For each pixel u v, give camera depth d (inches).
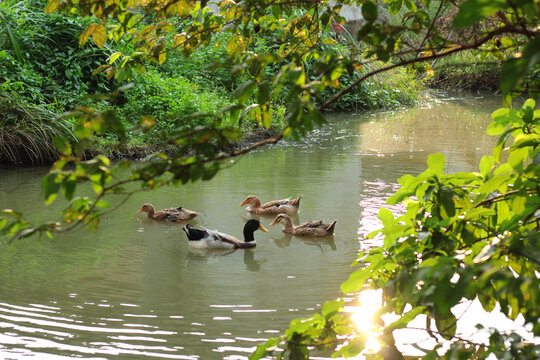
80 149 96.0
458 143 679.1
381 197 466.3
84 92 670.5
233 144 649.6
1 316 265.1
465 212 127.2
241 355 230.5
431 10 853.2
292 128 98.0
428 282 110.2
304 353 121.7
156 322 261.0
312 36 181.2
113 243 376.2
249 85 118.6
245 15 162.1
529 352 113.0
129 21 160.4
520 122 131.4
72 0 155.2
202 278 318.7
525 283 84.9
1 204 441.7
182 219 424.2
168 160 95.7
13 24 674.8
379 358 120.0
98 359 226.2
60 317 265.1
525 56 66.1
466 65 1104.8
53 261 340.8
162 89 712.4
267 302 283.4
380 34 105.7
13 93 593.6
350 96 947.3
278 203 442.3
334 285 305.3
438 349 126.1
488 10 73.9
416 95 1054.4
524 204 121.4
